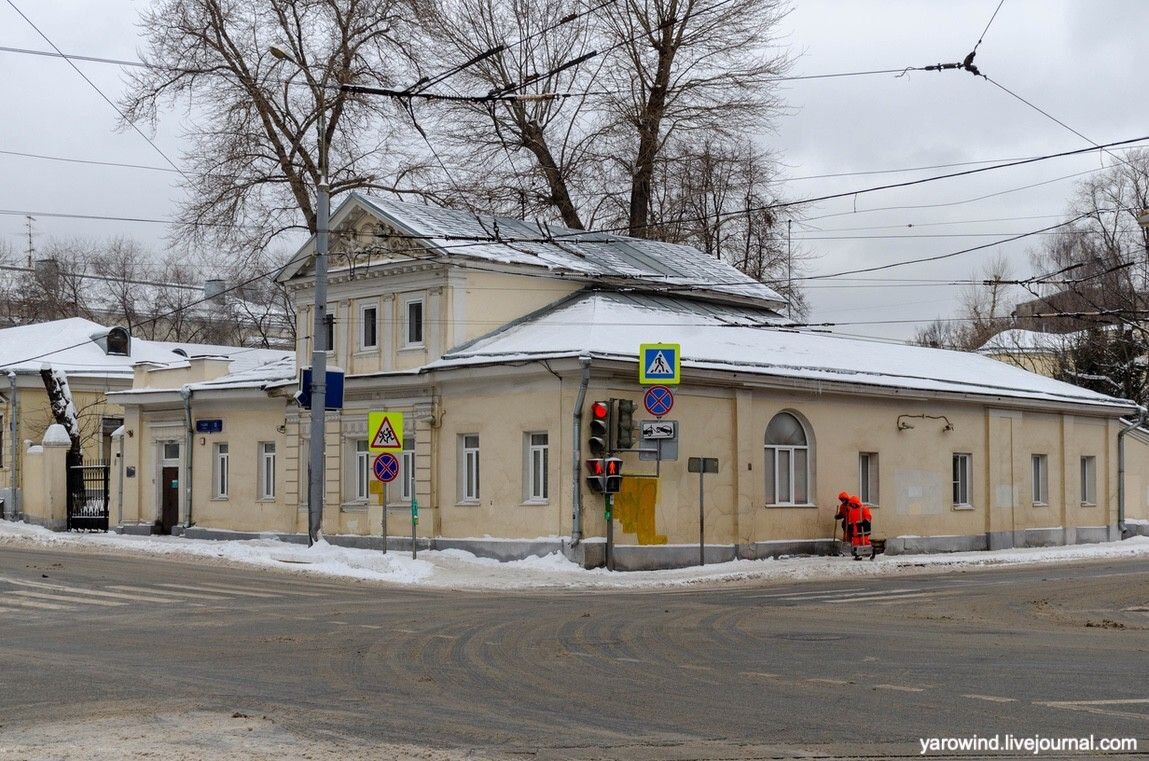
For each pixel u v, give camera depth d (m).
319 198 30.33
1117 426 45.09
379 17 43.62
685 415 31.00
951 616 19.39
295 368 37.94
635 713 10.48
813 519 33.91
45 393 50.84
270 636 16.03
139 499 41.81
